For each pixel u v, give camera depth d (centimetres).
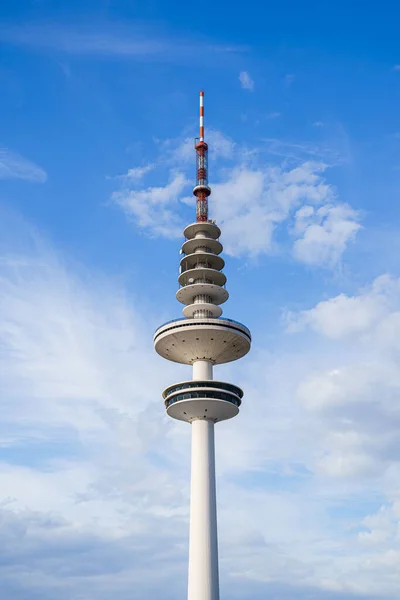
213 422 13012
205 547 11675
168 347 13350
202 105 15538
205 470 12362
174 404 12731
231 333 13000
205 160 15075
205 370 13250
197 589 11381
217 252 14288
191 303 13962
